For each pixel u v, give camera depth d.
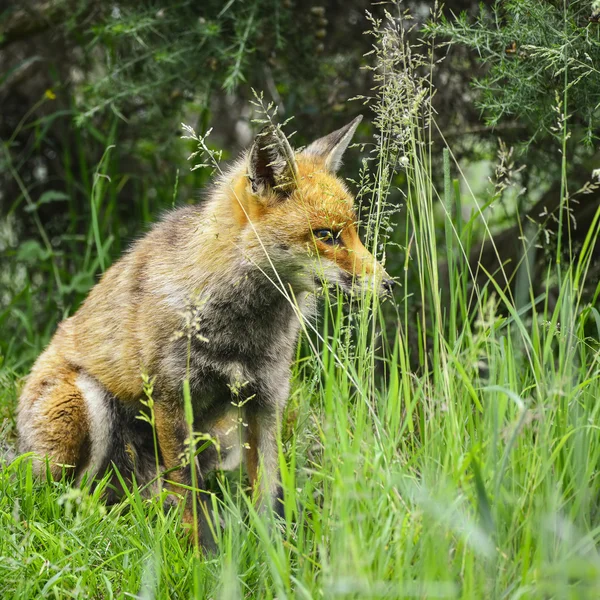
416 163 7.14
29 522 6.71
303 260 7.88
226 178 8.62
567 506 5.72
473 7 11.72
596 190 10.67
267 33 12.00
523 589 4.85
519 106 8.98
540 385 6.31
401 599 4.91
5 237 15.38
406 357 7.20
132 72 12.76
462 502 5.51
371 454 6.02
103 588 6.16
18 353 12.88
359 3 12.73
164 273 8.39
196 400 8.41
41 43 15.21
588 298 10.28
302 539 5.87
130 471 9.20
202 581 5.96
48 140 15.34
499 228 13.98
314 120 13.54
